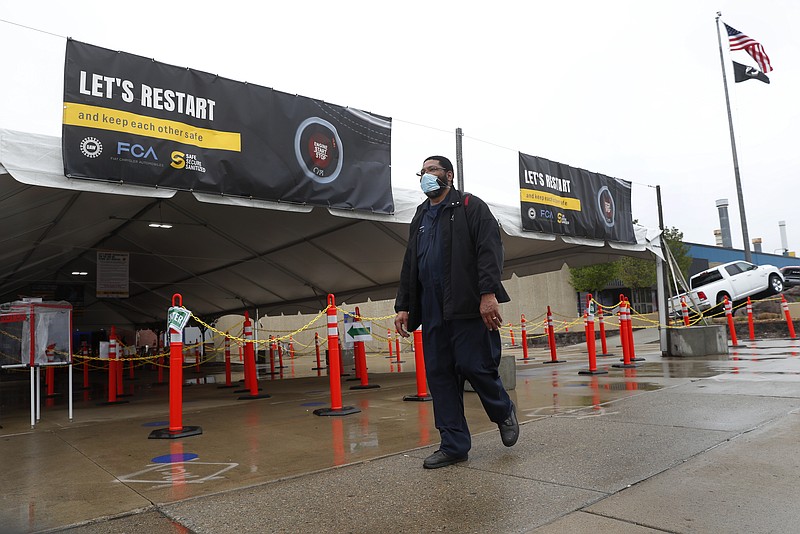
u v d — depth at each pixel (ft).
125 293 42.45
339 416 20.62
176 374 18.10
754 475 9.78
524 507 8.79
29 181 18.06
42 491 11.52
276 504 9.78
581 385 25.98
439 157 12.41
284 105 24.00
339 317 57.11
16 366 22.44
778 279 68.85
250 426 19.27
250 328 30.37
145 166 20.03
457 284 11.41
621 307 35.42
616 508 8.50
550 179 35.35
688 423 14.70
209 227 36.24
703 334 39.65
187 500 10.34
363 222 32.83
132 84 20.10
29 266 45.96
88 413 26.61
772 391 19.43
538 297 103.04
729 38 82.99
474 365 11.58
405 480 10.78
